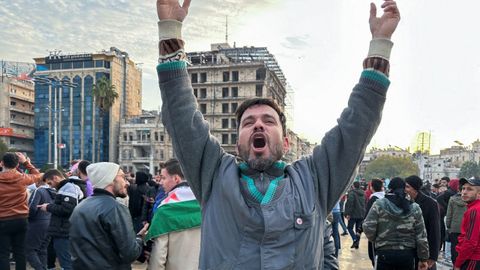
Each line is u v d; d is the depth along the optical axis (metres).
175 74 1.68
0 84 86.06
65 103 77.81
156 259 3.42
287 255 1.47
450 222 7.42
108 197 3.56
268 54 67.06
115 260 3.47
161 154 69.31
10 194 5.46
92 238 3.38
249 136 1.67
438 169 116.69
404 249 4.54
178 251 3.42
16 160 5.63
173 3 1.73
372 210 4.73
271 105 1.77
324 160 1.66
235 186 1.57
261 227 1.49
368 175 108.38
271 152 1.65
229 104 61.12
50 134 79.56
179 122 1.67
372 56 1.66
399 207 4.57
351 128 1.62
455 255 7.34
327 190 1.65
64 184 5.83
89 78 77.38
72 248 3.45
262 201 1.53
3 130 40.00
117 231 3.41
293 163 1.74
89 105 76.50
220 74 62.12
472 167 96.56
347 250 10.46
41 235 6.14
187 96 1.70
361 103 1.62
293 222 1.51
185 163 1.70
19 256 5.63
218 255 1.53
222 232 1.55
